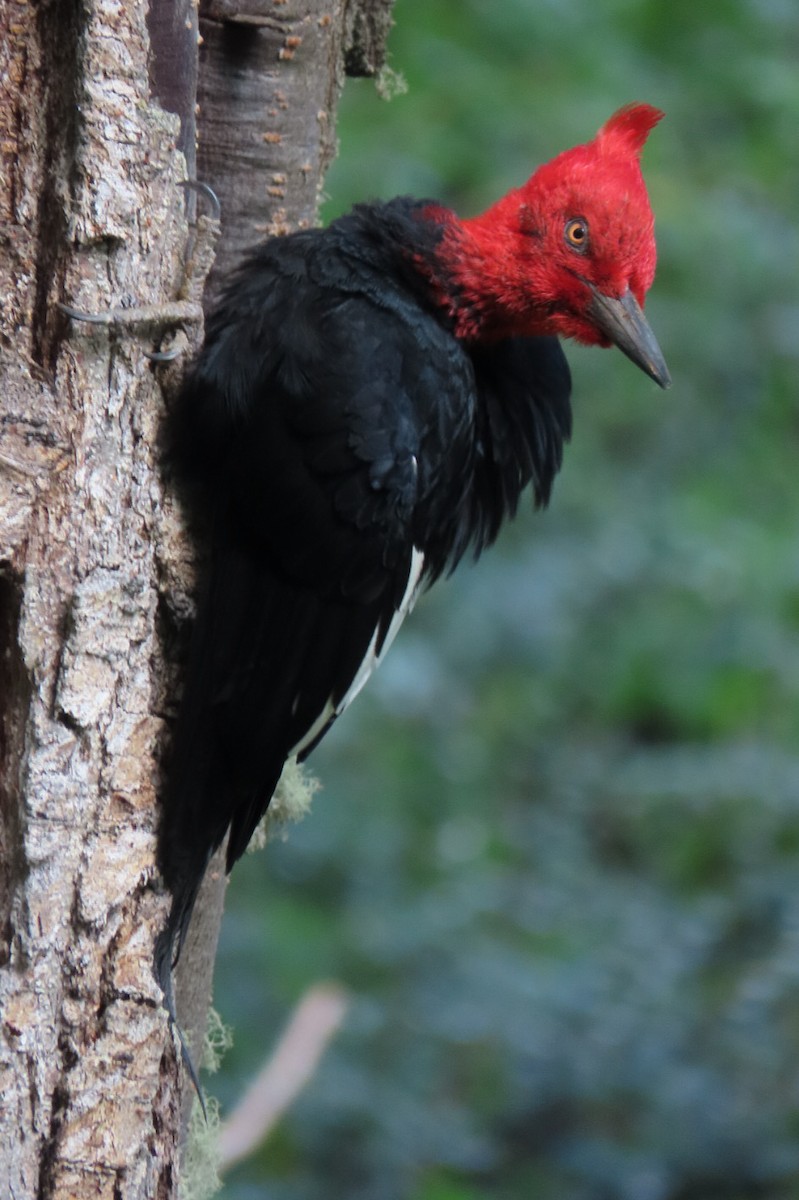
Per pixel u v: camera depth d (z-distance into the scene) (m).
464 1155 11.30
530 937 13.80
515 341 6.54
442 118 20.28
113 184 5.05
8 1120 5.08
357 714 16.75
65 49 4.97
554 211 6.32
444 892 14.47
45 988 5.13
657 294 21.06
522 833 15.67
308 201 6.45
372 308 5.74
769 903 13.56
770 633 17.94
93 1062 5.21
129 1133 5.27
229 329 5.54
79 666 5.12
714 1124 11.38
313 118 6.37
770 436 20.34
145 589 5.29
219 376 5.39
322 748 16.16
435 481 5.82
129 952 5.29
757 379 20.69
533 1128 11.63
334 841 14.98
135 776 5.29
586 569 18.69
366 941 13.50
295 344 5.50
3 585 5.07
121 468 5.21
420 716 16.94
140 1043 5.27
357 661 5.71
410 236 5.98
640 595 18.42
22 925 5.10
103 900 5.21
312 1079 11.58
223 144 6.20
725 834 15.18
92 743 5.17
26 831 5.09
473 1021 12.49
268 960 13.05
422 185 19.03
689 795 15.70
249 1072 11.61
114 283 5.13
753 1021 12.20
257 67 6.18
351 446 5.47
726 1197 11.02
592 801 16.14
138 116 5.07
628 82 22.23
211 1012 7.02
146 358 5.25
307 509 5.46
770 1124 11.37
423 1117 11.59
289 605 5.57
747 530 19.23
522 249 6.27
